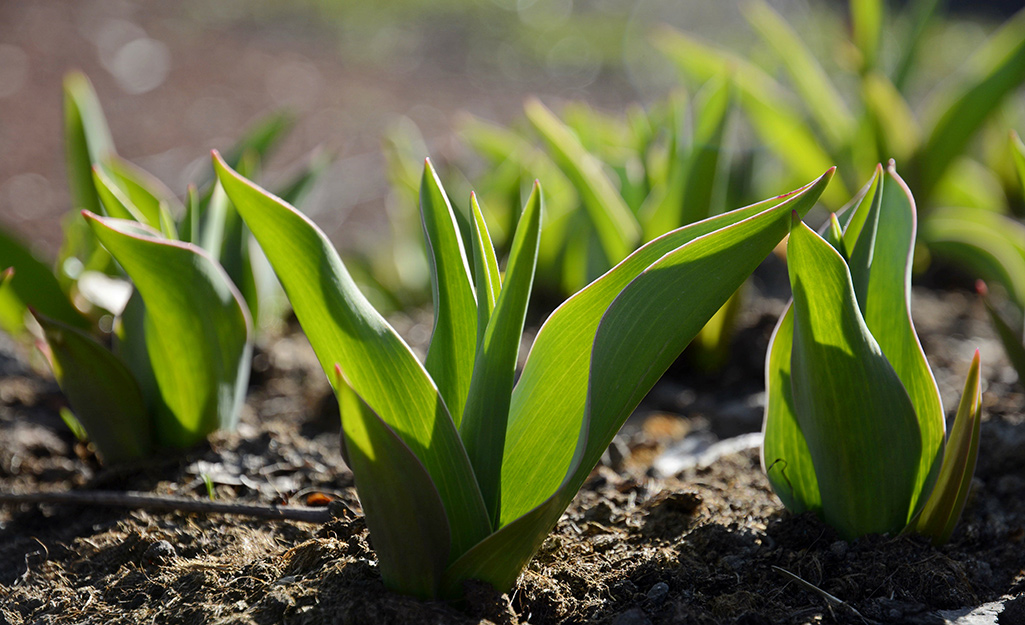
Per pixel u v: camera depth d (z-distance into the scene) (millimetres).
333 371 546
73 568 629
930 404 584
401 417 542
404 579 553
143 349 703
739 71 1105
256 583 587
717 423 806
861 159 1152
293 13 3248
